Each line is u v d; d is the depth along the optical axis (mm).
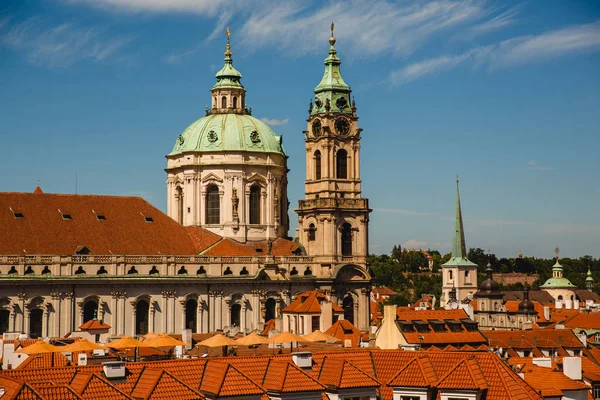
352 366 105312
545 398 109688
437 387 102500
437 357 107500
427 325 196375
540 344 198250
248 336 167875
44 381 97250
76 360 140000
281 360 105000
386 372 107812
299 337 173000
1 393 89500
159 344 158625
